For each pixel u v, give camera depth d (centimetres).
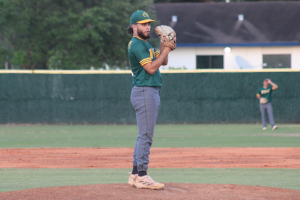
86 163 2964
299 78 6869
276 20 11056
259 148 3728
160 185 1683
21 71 7019
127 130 5984
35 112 7044
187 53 10556
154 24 10025
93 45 8869
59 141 4556
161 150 3688
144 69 1714
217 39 10562
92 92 7038
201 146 3978
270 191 1666
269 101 5712
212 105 6975
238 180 2108
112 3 8856
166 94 7006
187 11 11631
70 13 8269
